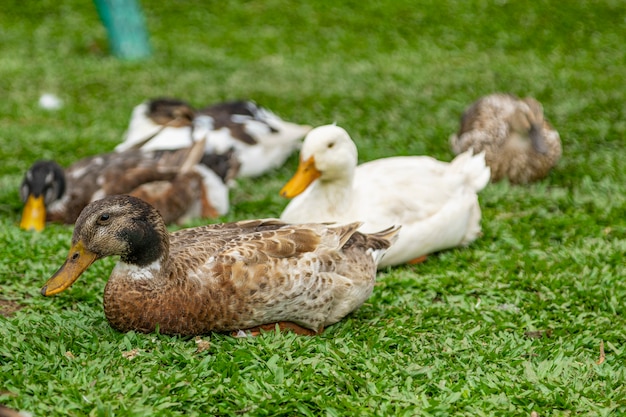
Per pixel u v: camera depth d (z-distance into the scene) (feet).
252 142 42.57
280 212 36.50
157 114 44.21
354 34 70.08
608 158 41.78
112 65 63.77
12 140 46.68
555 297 27.12
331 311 23.45
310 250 22.68
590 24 69.15
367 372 21.47
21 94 56.65
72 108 54.03
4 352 21.48
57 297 26.20
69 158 44.21
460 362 22.36
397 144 45.19
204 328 22.15
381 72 60.70
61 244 30.96
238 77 60.54
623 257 30.25
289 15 74.49
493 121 39.14
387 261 29.37
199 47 68.85
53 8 77.10
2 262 28.81
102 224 21.21
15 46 68.54
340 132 29.37
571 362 22.49
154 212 21.57
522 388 21.25
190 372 20.76
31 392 19.90
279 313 22.54
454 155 42.65
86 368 20.80
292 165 44.75
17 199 37.86
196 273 21.68
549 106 51.42
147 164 36.94
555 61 62.54
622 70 60.13
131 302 21.61
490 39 67.56
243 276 21.77
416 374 21.50
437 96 54.34
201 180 36.99
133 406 19.29
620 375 21.68
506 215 34.94
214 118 43.47
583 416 19.94
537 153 38.78
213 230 23.84
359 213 29.25
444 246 31.01
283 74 61.11
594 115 49.21
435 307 26.13
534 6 72.18
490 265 30.04
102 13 66.74
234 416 19.43
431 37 68.69
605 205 35.37
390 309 25.95
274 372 20.98
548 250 31.22
